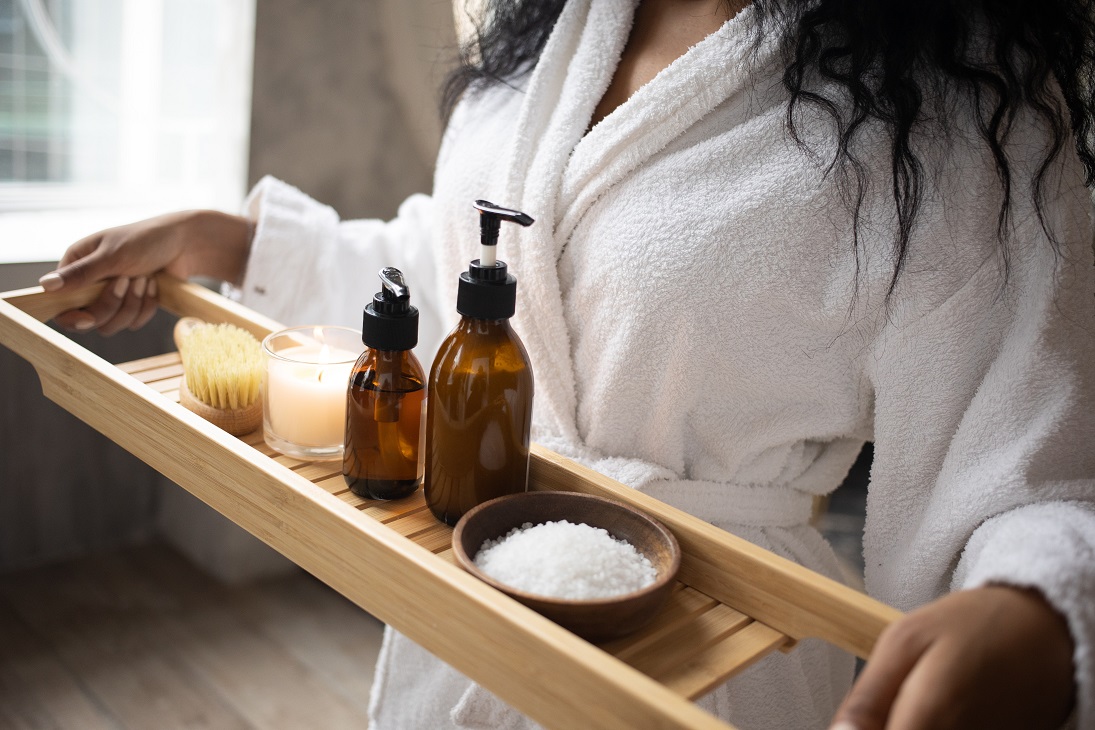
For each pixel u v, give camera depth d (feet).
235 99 4.91
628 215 2.32
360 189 5.46
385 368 2.06
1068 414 2.02
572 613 1.64
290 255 3.28
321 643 5.36
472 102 2.90
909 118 2.09
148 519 5.91
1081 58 2.13
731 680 2.43
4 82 4.75
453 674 2.69
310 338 2.50
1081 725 1.47
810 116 2.21
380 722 2.92
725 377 2.32
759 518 2.46
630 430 2.45
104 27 4.95
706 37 2.32
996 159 2.08
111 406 2.41
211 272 3.32
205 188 5.50
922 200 2.12
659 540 1.85
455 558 1.84
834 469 2.55
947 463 2.15
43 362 2.63
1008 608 1.49
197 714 4.66
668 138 2.32
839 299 2.19
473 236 2.70
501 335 1.95
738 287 2.23
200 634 5.25
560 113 2.50
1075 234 2.11
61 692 4.65
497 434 1.97
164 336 5.23
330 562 1.87
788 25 2.22
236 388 2.42
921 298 2.14
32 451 5.21
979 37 2.15
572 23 2.62
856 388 2.33
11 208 4.92
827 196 2.17
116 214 5.22
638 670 1.69
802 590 1.79
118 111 5.12
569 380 2.51
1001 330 2.12
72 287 2.91
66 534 5.55
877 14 2.10
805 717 2.50
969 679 1.39
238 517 2.08
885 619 1.68
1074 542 1.65
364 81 5.25
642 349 2.32
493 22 2.94
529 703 1.56
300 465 2.30
